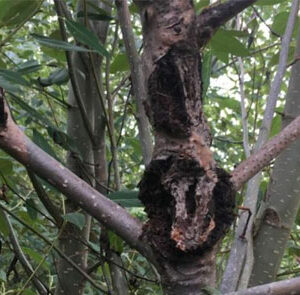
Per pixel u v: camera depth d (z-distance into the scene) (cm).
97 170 142
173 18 75
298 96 128
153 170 72
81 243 138
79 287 139
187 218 68
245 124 125
